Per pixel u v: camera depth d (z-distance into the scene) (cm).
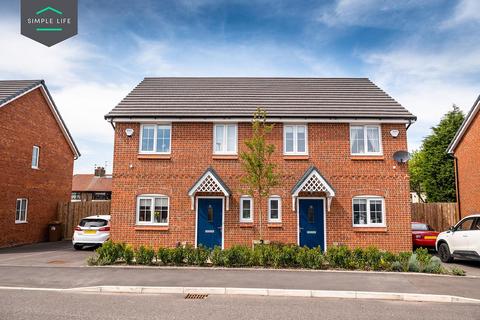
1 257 1288
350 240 1336
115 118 1402
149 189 1384
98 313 636
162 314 634
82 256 1309
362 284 838
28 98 1812
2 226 1616
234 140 1420
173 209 1370
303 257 1016
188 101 1509
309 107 1456
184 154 1403
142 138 1424
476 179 1738
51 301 711
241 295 777
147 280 868
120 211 1373
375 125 1414
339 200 1359
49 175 2014
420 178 3120
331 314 643
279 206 1364
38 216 1902
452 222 1859
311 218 1356
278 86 1673
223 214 1361
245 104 1484
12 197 1689
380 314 647
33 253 1407
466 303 729
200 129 1417
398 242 1337
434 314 650
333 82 1716
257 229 1348
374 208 1364
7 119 1655
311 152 1393
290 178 1378
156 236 1356
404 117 1376
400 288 805
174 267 1016
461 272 955
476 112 1725
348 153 1389
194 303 709
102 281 862
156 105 1470
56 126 2091
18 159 1738
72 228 2064
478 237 1118
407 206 1355
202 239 1352
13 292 780
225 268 1005
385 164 1380
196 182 1323
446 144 2697
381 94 1569
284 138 1410
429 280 885
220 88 1647
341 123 1410
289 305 698
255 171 1209
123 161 1398
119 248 1097
